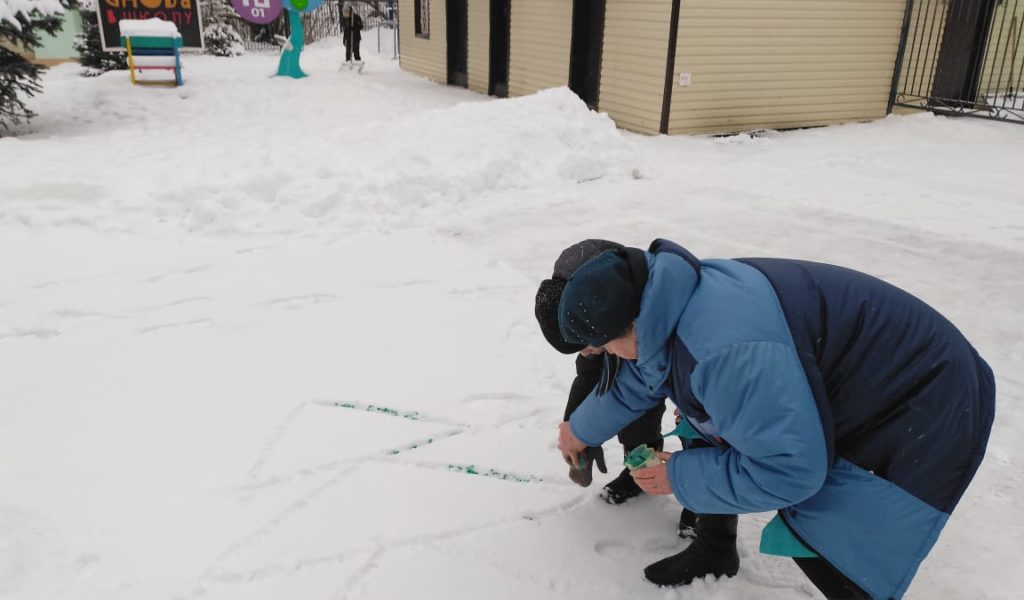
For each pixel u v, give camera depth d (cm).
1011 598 231
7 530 252
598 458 245
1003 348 403
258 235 564
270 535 256
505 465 298
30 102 1222
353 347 394
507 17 1388
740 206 673
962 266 526
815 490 169
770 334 165
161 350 387
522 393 352
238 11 1590
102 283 469
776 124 1085
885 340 171
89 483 280
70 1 1103
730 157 888
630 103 1074
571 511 272
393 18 2612
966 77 1223
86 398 340
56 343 392
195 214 575
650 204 677
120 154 897
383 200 632
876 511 173
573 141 791
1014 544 254
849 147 957
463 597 233
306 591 233
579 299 166
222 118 1221
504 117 806
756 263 187
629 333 178
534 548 254
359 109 1305
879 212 657
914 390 171
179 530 257
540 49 1270
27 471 287
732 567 236
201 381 357
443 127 799
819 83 1090
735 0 984
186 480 284
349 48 1867
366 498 276
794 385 162
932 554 250
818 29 1054
